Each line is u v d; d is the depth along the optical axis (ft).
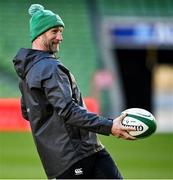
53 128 57.11
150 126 56.18
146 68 297.94
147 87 301.22
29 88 57.47
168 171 138.00
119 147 180.65
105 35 271.90
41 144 57.67
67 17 281.33
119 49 284.61
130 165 146.20
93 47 273.54
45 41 58.34
